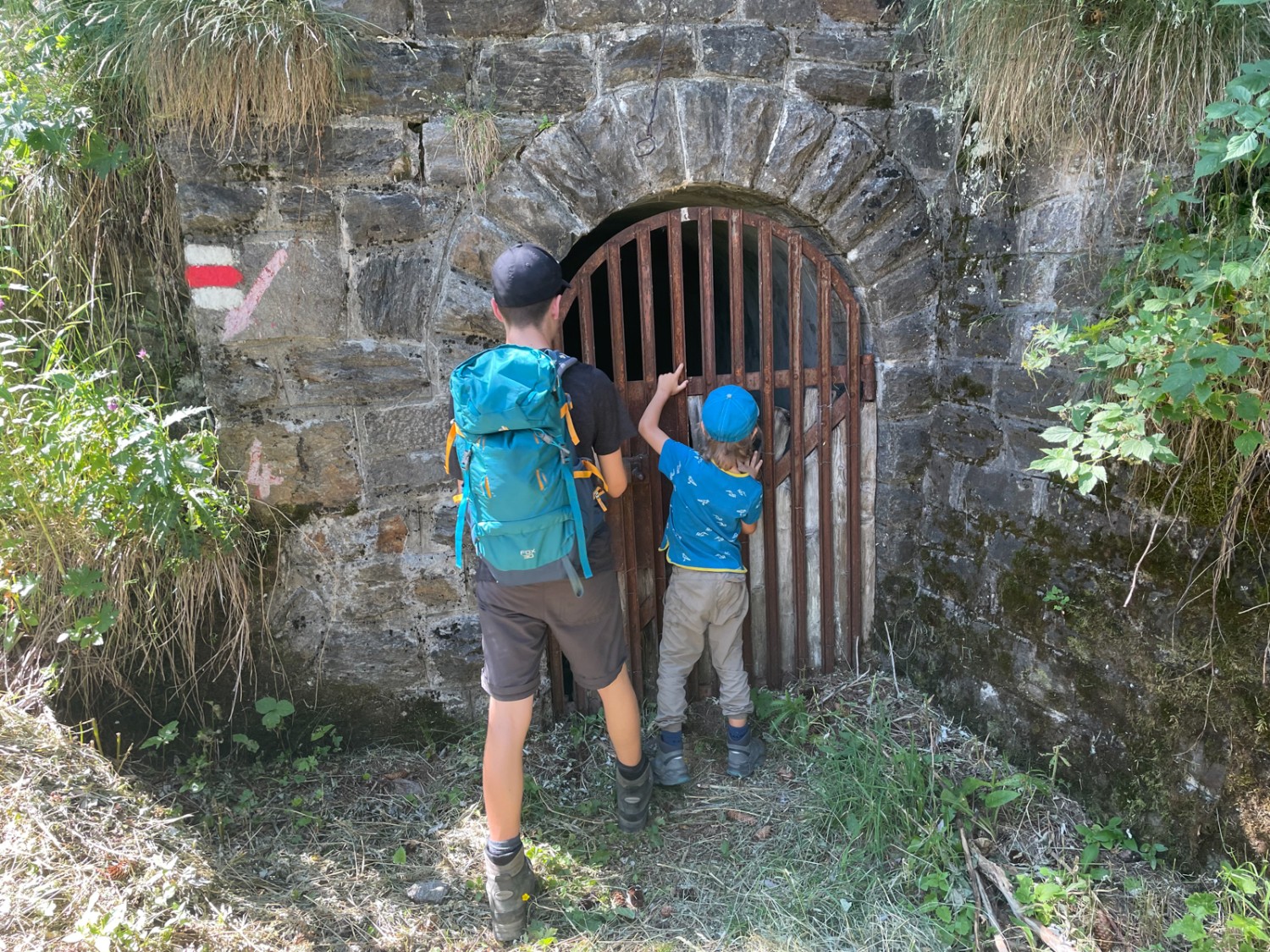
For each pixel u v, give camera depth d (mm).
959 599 3076
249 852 2467
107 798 2307
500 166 2697
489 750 2225
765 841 2586
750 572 3271
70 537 2525
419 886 2381
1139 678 2422
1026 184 2699
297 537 2793
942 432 3174
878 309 3131
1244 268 1846
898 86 2959
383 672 2926
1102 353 2111
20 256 2682
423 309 2734
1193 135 2174
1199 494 2230
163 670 2740
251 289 2596
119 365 2699
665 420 3082
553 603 2217
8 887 1911
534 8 2629
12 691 2527
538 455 2066
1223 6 2145
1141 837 2434
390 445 2793
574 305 4523
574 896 2385
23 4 2609
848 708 3186
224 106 2432
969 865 2385
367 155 2600
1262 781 2143
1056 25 2398
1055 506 2670
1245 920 1973
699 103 2775
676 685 2838
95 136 2553
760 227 2994
